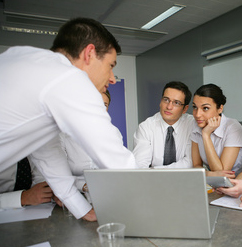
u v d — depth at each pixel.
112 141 0.77
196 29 3.86
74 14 3.20
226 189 1.10
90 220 0.91
